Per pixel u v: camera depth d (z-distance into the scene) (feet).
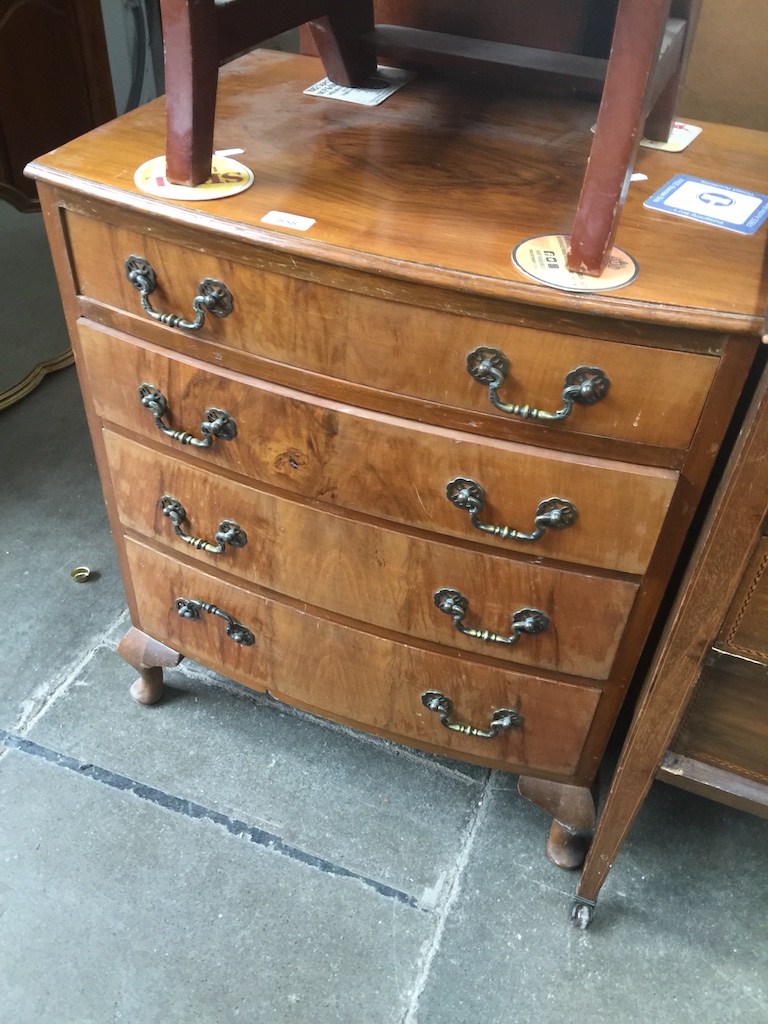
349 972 3.29
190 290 2.54
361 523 2.81
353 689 3.38
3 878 3.49
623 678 2.91
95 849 3.60
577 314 2.12
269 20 2.60
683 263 2.24
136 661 3.95
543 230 2.36
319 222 2.33
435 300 2.20
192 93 2.31
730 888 3.59
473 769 3.98
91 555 4.90
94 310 2.80
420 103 3.11
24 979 3.21
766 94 3.37
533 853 3.68
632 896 3.55
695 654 2.46
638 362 2.17
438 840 3.71
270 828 3.71
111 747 3.98
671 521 2.46
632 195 2.58
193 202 2.38
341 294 2.30
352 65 3.16
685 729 2.74
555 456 2.40
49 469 5.43
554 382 2.27
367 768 3.96
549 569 2.67
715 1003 3.25
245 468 2.87
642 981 3.30
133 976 3.24
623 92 1.96
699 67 3.41
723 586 2.27
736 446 2.17
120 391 2.95
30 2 5.11
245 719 4.13
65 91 5.55
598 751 3.19
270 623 3.33
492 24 3.28
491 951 3.37
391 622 3.05
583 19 3.15
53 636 4.45
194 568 3.37
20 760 3.90
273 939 3.37
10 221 5.49
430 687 3.21
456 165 2.70
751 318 2.02
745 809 2.80
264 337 2.52
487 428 2.42
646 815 3.83
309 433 2.64
